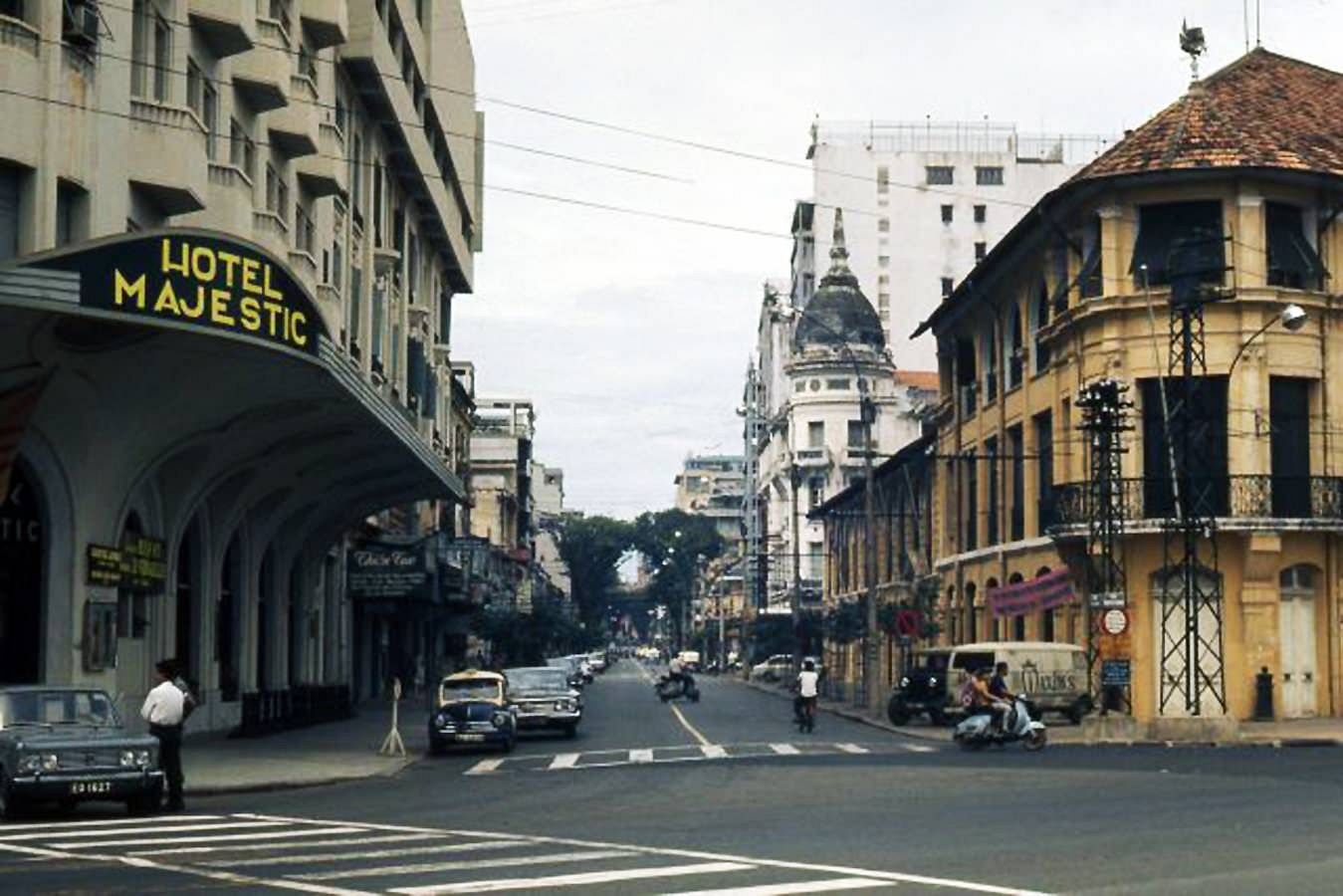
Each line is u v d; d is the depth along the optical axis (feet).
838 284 324.60
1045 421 152.05
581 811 64.59
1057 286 145.69
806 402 323.78
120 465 93.81
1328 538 131.13
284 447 116.98
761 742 118.11
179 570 118.73
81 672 91.09
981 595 170.91
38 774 60.75
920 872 44.14
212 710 121.08
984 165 331.36
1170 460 126.41
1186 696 118.21
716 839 53.01
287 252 122.52
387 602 194.49
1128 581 131.54
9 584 89.61
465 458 287.48
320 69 139.23
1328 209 132.67
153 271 77.36
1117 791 70.08
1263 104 140.77
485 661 286.66
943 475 190.19
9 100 78.48
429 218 209.87
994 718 107.04
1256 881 42.09
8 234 79.61
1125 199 133.28
